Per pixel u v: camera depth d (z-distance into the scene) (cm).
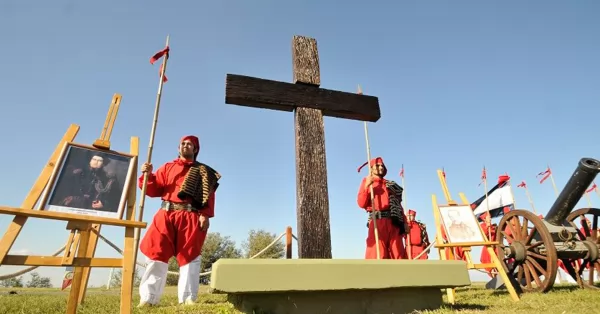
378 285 349
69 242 267
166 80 431
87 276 438
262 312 310
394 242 510
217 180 480
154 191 449
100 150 310
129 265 271
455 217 557
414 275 371
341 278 337
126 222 279
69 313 304
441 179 600
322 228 389
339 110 453
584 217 711
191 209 446
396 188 549
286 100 428
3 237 242
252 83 420
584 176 616
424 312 350
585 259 655
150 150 400
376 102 480
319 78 456
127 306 258
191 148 480
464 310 355
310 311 329
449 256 536
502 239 673
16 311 359
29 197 265
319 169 411
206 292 660
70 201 275
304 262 330
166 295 582
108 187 296
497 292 599
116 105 345
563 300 423
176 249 439
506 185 1123
